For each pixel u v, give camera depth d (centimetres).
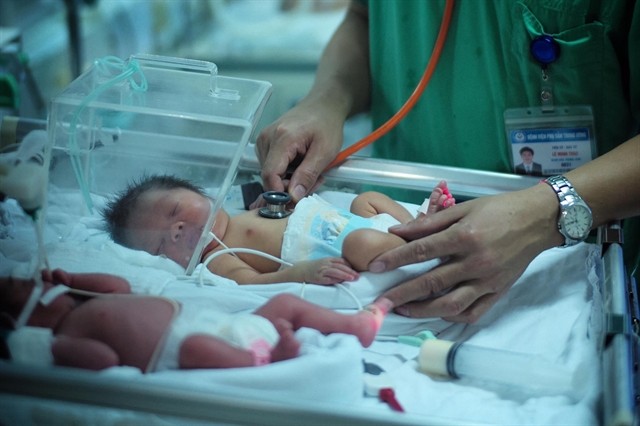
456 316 108
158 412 76
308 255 118
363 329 99
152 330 89
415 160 158
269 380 84
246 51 259
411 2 147
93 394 76
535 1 132
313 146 136
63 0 229
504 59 137
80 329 90
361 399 91
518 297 116
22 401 85
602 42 131
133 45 258
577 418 87
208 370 86
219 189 117
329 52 166
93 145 118
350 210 130
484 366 97
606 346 93
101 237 118
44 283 97
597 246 119
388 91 158
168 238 116
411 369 100
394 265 108
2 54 179
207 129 115
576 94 135
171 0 266
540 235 111
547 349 104
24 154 110
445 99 148
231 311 104
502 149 143
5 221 116
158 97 120
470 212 109
